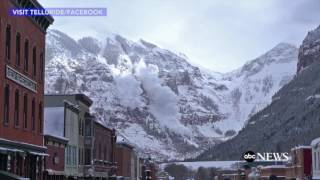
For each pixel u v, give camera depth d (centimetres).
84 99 6216
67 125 5494
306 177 7869
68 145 5512
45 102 5662
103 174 7375
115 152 8506
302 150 8044
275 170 10594
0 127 3338
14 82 3644
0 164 3388
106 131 7700
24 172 3938
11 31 3581
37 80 4275
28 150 3931
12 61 3606
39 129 4353
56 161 4928
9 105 3534
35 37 4222
